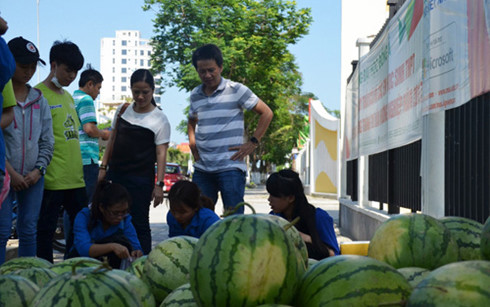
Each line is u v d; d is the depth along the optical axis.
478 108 4.71
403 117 6.91
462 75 4.57
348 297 1.76
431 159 5.80
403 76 6.91
